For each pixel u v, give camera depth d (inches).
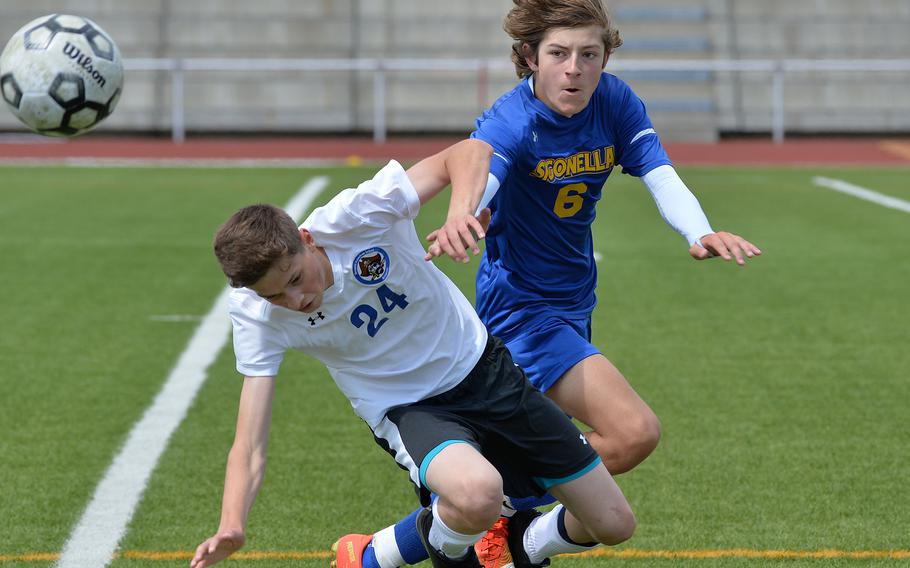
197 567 398.9
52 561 537.0
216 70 2640.3
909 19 2795.3
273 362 455.8
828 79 2716.5
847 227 1503.4
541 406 480.4
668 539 565.3
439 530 459.2
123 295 1103.0
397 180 449.1
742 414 764.0
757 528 577.9
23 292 1113.4
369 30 2711.6
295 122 2625.5
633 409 518.6
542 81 523.2
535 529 518.3
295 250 418.3
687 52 2699.3
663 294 1120.8
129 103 2605.8
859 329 992.9
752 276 1205.7
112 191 1775.3
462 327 484.7
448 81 2662.4
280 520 590.2
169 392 807.7
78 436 714.8
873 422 748.6
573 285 569.3
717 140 2596.0
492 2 2770.7
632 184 1900.8
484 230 430.6
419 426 462.0
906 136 2694.4
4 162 2137.1
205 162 2155.5
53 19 636.1
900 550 550.9
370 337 464.8
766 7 2802.7
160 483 638.5
